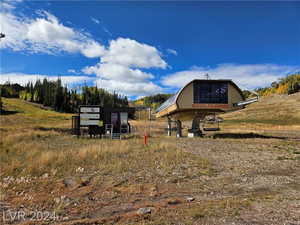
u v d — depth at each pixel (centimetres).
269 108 9600
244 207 548
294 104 9569
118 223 473
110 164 1076
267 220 472
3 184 783
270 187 740
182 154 1330
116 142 1945
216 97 2642
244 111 9794
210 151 1499
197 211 523
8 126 4184
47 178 863
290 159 1228
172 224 461
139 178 855
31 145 1738
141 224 462
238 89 2672
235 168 1019
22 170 980
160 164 1078
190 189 726
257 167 1041
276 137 2639
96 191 711
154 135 3077
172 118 3922
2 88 12950
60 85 12094
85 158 1201
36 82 13200
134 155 1303
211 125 5366
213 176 884
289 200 599
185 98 2623
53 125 4684
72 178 866
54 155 1212
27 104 10750
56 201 623
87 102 12250
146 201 620
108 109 2688
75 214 538
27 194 684
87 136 2652
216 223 462
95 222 482
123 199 639
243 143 1981
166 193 687
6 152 1472
